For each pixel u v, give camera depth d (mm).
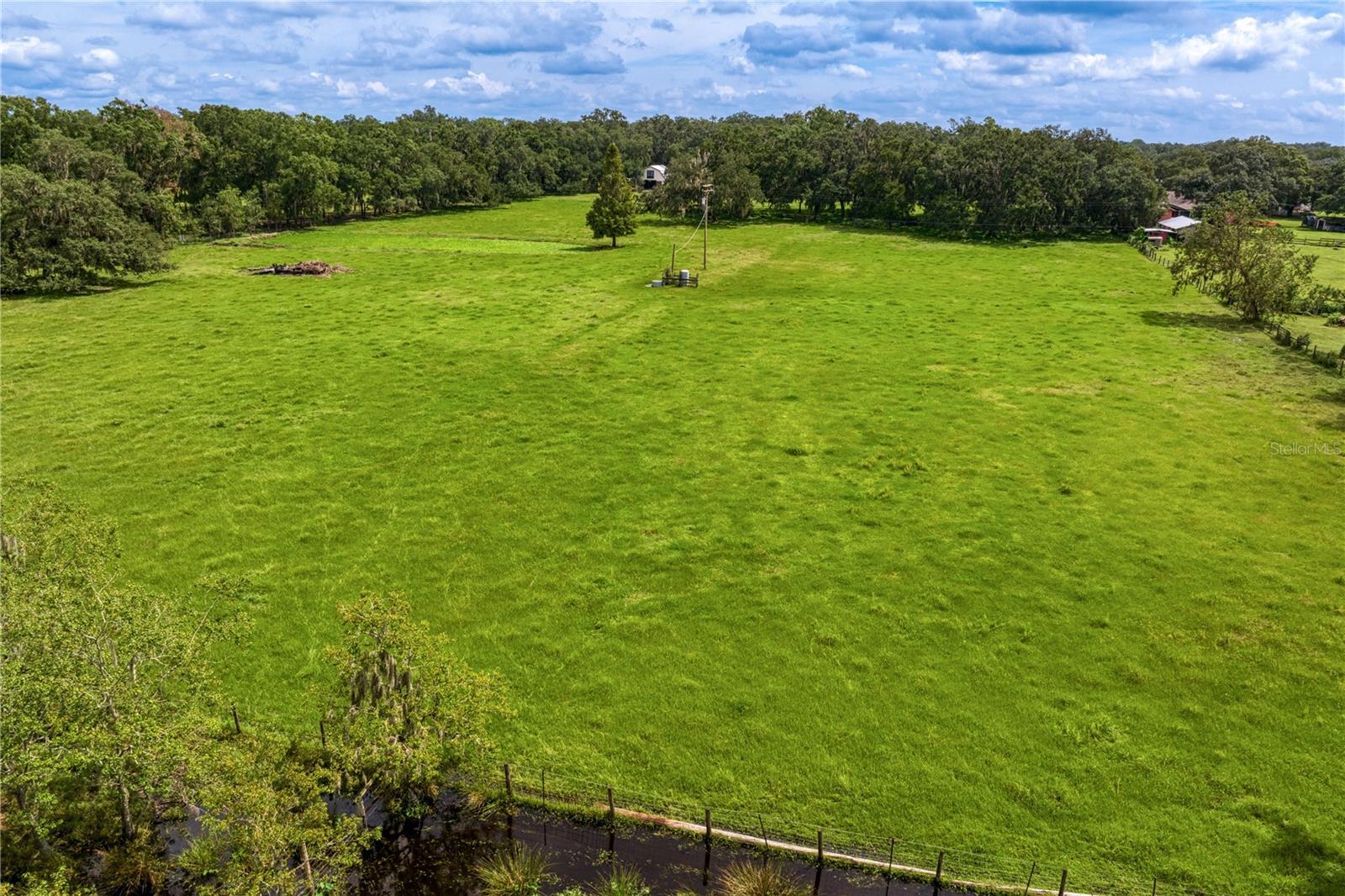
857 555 27766
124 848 16750
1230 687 21344
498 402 41750
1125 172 103750
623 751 19609
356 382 44438
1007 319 58469
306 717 20547
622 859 17078
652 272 75750
